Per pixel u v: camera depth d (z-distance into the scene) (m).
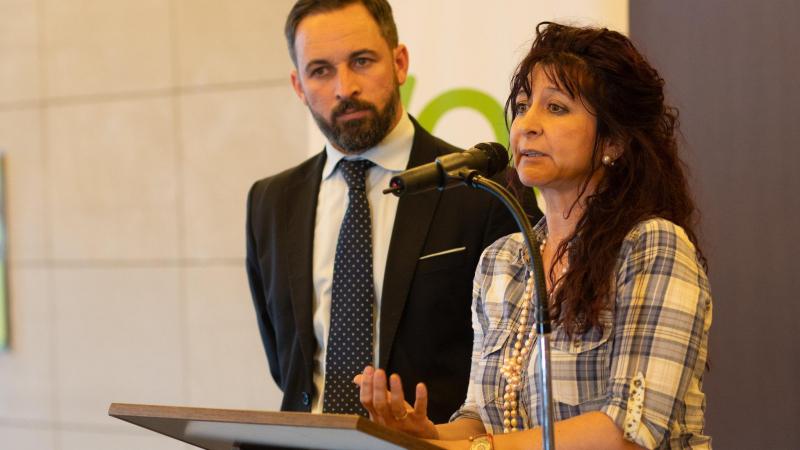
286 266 4.82
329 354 4.59
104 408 8.02
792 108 5.44
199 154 7.68
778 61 5.47
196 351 7.71
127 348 7.94
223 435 3.05
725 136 5.55
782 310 5.45
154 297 7.85
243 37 7.55
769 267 5.47
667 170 3.36
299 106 7.40
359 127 4.64
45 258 8.22
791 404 5.43
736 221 5.53
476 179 2.86
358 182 4.78
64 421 8.17
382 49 4.68
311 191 4.94
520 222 2.83
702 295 3.10
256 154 7.52
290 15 4.80
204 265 7.68
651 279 3.08
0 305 8.34
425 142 4.88
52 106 8.16
